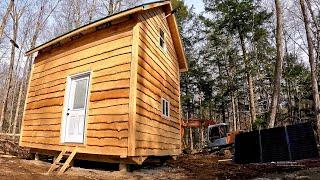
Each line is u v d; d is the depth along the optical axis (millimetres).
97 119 7180
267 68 29172
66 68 8602
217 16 28109
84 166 7930
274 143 7312
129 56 7152
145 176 6562
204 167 8477
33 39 24719
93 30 8180
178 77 11680
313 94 12852
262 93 36406
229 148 15289
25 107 9852
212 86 33188
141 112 7098
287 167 7156
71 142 7703
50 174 5996
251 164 8297
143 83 7422
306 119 29453
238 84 32250
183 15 28812
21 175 5387
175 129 10320
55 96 8633
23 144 9367
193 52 31734
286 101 36406
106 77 7398
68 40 8820
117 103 6914
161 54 9477
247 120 39281
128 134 6473
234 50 28891
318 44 20984
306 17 13836
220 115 41531
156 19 9328
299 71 27953
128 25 7531
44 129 8625
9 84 22719
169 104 9859
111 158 7004
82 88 8039
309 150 6773
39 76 9688
